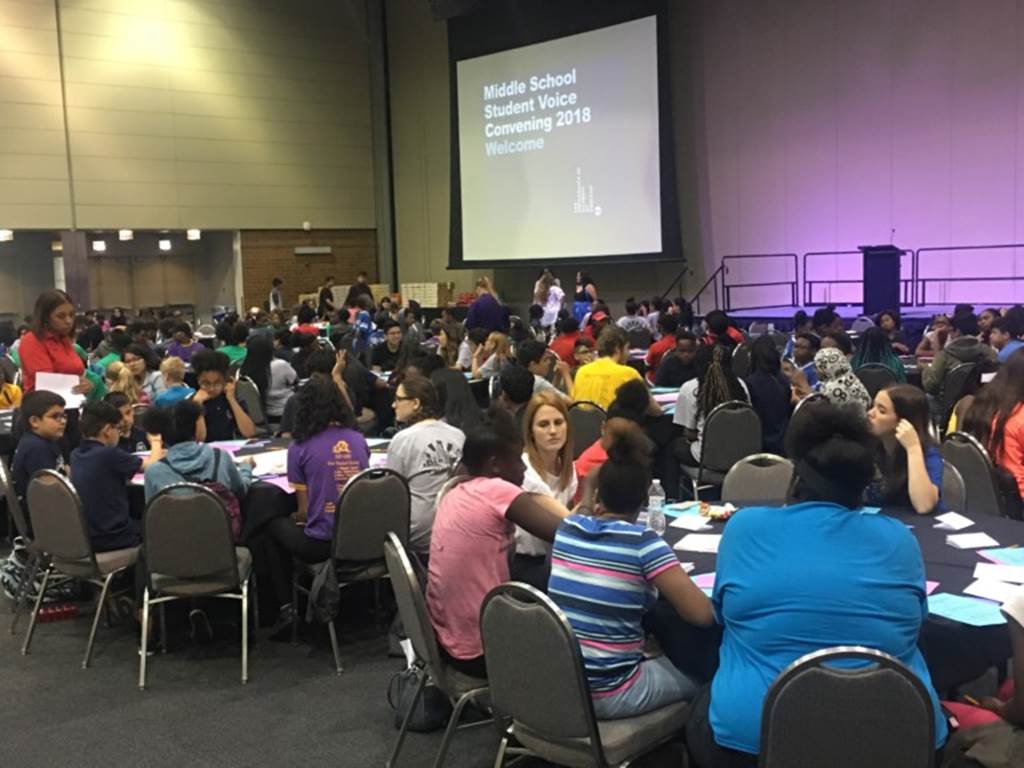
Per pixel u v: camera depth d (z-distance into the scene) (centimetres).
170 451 436
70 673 428
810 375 728
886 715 202
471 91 1738
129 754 350
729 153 1498
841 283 1380
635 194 1516
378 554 425
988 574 286
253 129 1838
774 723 205
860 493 230
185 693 403
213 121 1784
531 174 1658
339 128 1958
